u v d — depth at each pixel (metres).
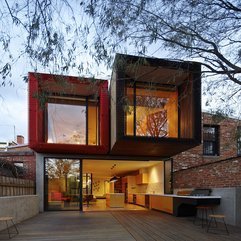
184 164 14.60
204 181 11.45
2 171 10.93
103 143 12.48
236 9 5.12
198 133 11.05
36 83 5.07
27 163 13.63
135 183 19.80
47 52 4.25
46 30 4.16
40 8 4.01
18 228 8.46
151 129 11.46
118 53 5.11
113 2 4.66
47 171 13.29
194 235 7.50
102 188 28.22
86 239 7.01
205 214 10.38
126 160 14.45
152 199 14.12
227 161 10.16
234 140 7.04
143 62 5.62
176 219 10.39
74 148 12.34
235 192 8.91
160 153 13.69
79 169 13.59
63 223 9.41
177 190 13.20
